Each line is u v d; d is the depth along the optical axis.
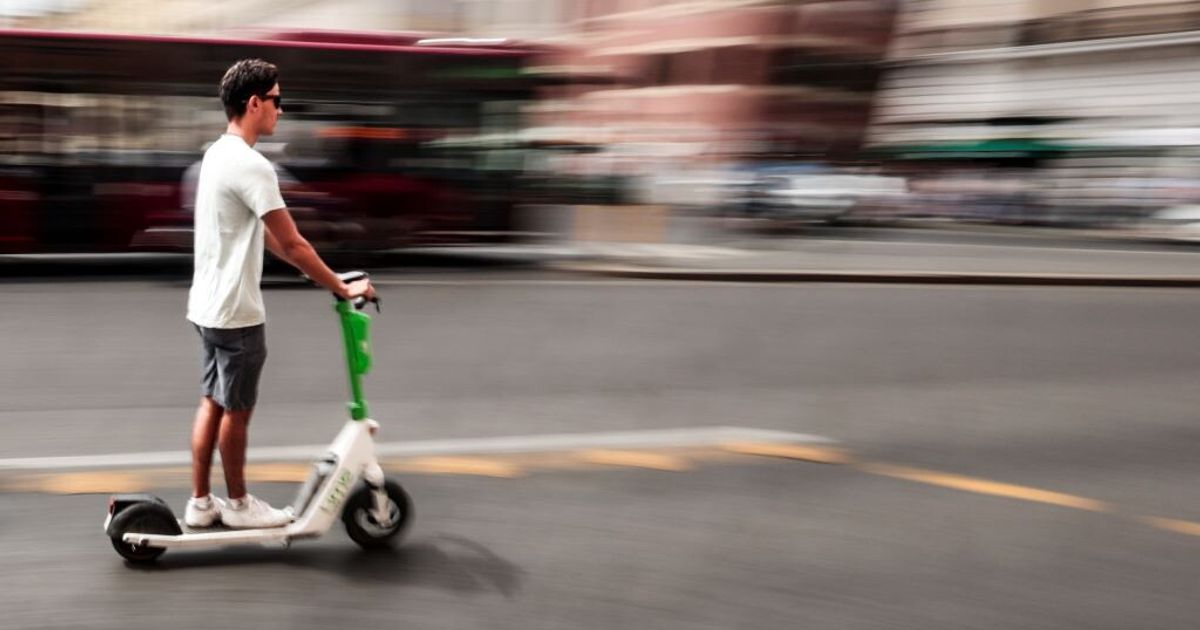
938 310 11.34
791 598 3.94
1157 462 5.84
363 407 4.17
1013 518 4.87
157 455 5.49
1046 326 10.48
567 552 4.31
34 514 4.57
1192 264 16.00
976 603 3.95
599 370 7.83
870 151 28.64
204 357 4.04
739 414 6.67
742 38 30.50
